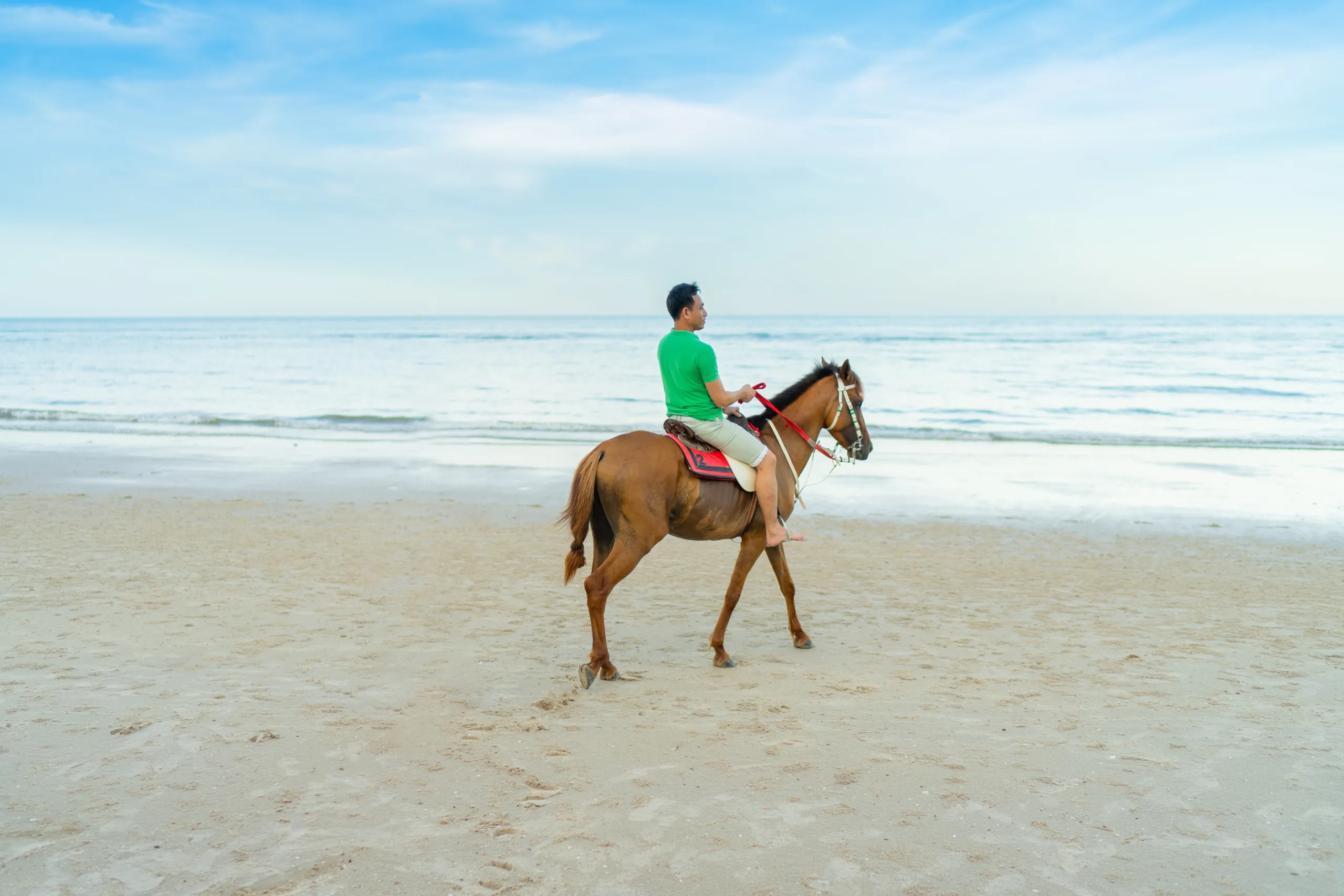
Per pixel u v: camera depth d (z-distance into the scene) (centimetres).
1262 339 7506
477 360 5856
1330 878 345
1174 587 885
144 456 1819
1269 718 527
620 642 693
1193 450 1948
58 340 9994
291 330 16038
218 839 367
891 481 1552
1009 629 738
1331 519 1224
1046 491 1456
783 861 354
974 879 342
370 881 335
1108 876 345
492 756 459
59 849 356
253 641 669
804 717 526
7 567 891
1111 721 520
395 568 928
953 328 13275
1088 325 15388
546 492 1424
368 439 2142
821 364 693
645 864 351
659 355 612
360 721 507
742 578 630
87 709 517
